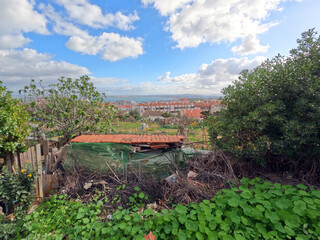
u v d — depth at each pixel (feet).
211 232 8.45
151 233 8.73
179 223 9.50
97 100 26.86
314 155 13.55
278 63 15.72
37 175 13.06
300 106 12.98
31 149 16.75
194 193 12.58
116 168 15.49
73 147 16.43
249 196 10.34
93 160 15.87
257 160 15.10
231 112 17.99
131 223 9.62
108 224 9.82
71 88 25.64
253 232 8.64
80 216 10.37
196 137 40.60
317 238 8.18
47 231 10.05
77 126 25.67
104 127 27.12
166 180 14.11
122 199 13.07
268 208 9.36
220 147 17.65
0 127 13.58
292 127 12.66
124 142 16.17
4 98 14.97
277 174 15.31
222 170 15.85
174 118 95.04
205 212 9.68
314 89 12.25
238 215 9.65
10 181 11.34
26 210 12.02
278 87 14.66
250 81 16.39
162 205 12.35
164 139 17.19
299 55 14.80
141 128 71.72
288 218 8.77
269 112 13.70
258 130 14.83
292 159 14.87
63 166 16.25
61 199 13.35
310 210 8.86
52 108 24.13
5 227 8.98
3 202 11.44
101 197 13.39
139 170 15.17
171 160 15.53
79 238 9.24
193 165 16.52
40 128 25.93
